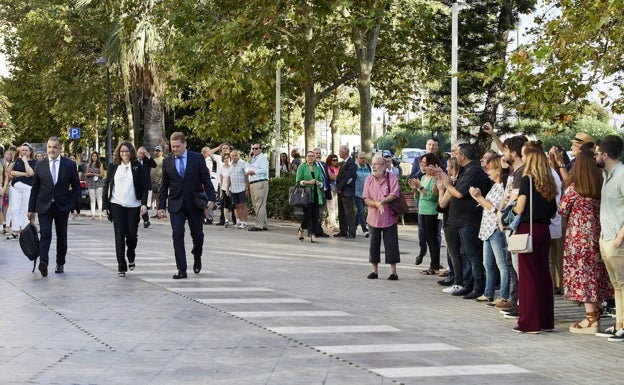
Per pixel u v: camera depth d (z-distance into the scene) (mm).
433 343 9539
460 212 12781
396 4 30281
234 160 25250
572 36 15227
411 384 7664
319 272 15602
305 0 25969
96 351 8812
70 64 47688
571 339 10016
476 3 32719
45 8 48406
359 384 7625
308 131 30594
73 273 14914
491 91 32656
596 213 10352
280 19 26125
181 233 14414
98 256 17531
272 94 32969
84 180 33531
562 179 12617
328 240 21938
